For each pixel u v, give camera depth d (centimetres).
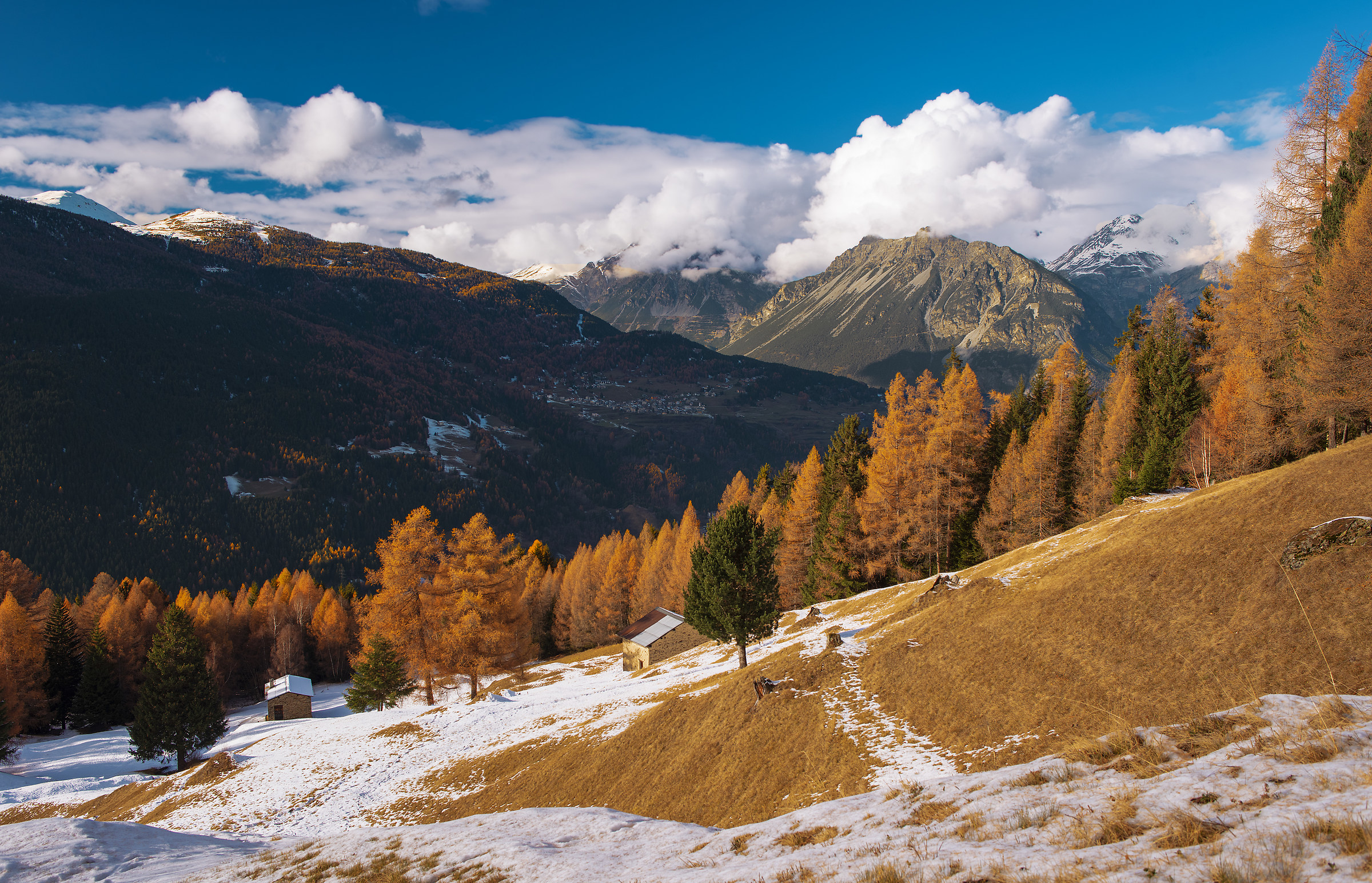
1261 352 4400
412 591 4875
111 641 8431
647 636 6406
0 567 8869
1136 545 3173
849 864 716
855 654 3253
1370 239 3159
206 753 5816
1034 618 2944
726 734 2962
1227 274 5312
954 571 6047
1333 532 2361
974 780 905
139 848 1883
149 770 5488
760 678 3159
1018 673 2603
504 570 4950
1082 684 2377
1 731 5497
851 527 6575
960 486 6084
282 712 7562
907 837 751
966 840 682
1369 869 402
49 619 8100
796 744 2694
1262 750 684
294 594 11931
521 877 1070
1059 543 4412
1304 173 3919
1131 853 532
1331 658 1961
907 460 6194
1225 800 584
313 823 3428
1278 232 4119
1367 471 2691
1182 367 5216
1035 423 6638
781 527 7781
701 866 920
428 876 1198
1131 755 789
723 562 4091
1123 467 5525
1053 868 542
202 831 3469
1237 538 2777
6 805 4538
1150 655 2369
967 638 3022
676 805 2697
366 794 3716
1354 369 3266
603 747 3375
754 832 1020
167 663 5228
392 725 4734
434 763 3941
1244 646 2195
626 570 10131
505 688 6059
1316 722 704
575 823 1384
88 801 4406
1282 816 514
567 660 7906
